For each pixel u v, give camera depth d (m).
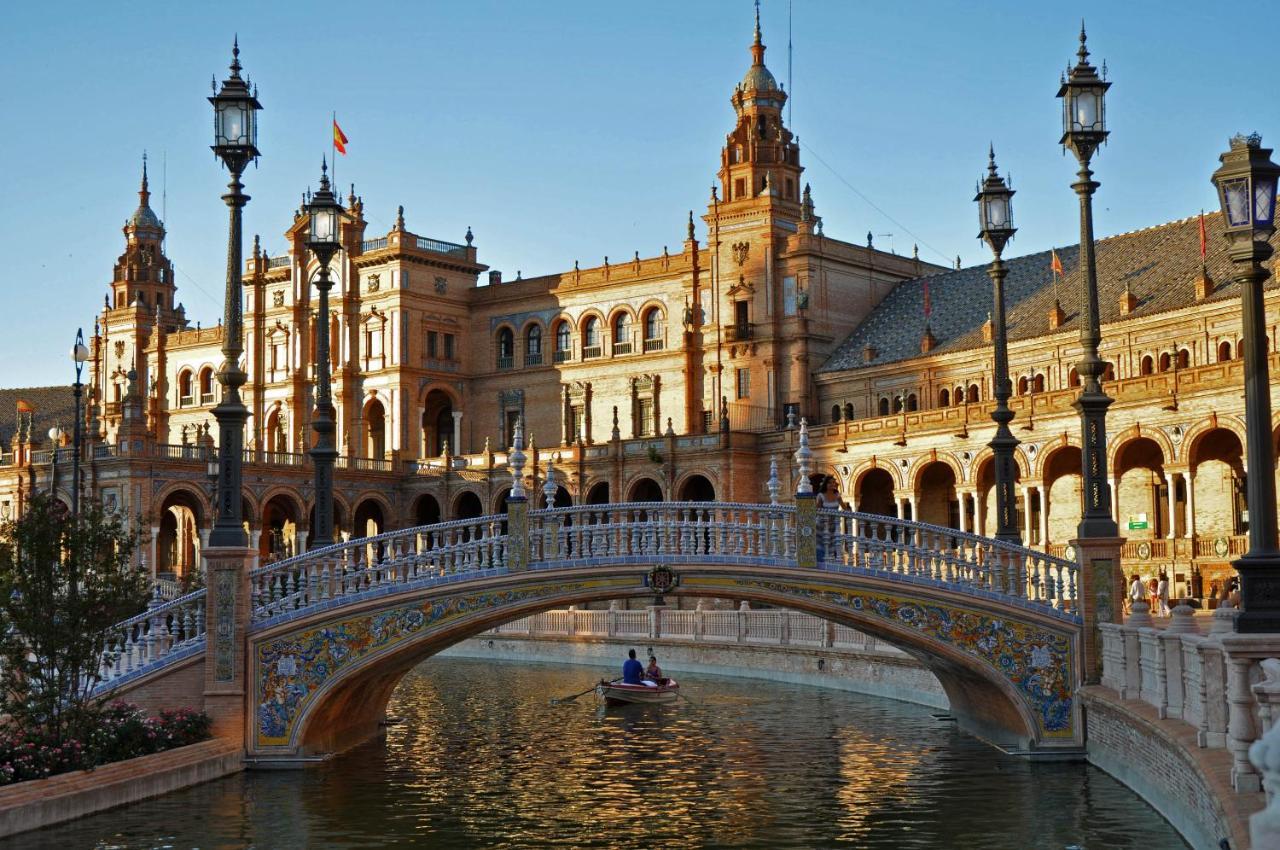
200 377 129.25
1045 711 29.22
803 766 31.73
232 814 25.70
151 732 28.25
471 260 117.25
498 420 114.62
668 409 104.56
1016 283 90.50
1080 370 29.66
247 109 31.16
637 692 46.00
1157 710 23.89
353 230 115.38
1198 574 65.56
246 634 29.86
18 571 26.95
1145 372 75.19
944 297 96.00
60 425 136.75
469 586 30.06
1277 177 20.11
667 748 35.22
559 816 26.02
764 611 56.38
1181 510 70.31
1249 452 20.02
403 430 111.38
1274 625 19.52
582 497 99.31
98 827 24.50
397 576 30.69
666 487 94.88
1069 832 22.97
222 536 29.97
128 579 27.84
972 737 35.41
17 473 101.56
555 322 111.81
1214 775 18.36
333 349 114.88
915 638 29.33
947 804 25.97
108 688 29.55
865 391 93.44
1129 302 76.81
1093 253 29.81
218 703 29.69
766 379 98.44
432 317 114.06
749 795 28.06
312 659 30.02
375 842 23.77
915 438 81.56
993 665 29.27
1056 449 73.62
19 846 23.08
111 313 135.88
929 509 84.00
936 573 29.62
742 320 100.12
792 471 89.69
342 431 113.81
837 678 50.72
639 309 107.06
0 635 26.88
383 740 36.69
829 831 24.39
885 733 37.06
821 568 29.56
